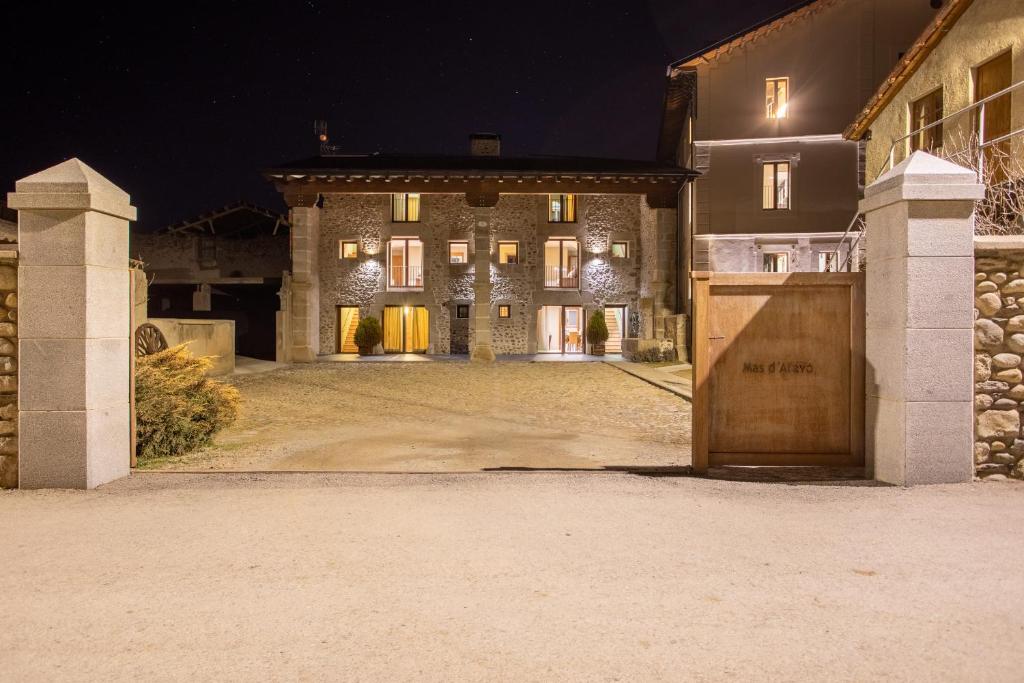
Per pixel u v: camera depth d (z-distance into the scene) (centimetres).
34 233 489
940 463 483
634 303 2638
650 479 516
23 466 490
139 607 281
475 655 241
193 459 692
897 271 488
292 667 233
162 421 698
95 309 501
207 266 2656
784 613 274
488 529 382
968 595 291
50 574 317
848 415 548
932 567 322
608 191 2317
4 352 498
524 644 249
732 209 2083
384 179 2333
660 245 2331
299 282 2339
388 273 2620
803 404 550
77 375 490
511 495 461
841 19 2039
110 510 425
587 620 268
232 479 523
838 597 289
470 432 902
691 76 2142
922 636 255
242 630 261
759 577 311
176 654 243
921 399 481
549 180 2320
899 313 486
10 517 410
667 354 2170
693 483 500
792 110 2053
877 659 238
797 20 2041
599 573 316
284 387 1507
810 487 484
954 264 477
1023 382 486
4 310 498
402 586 301
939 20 1080
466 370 1994
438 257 2627
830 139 2042
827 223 2044
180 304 2702
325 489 482
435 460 697
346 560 333
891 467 498
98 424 503
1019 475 488
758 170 2072
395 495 462
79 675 229
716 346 553
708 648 246
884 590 296
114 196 521
